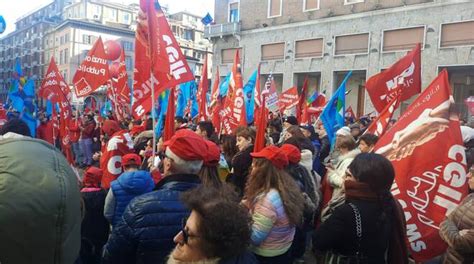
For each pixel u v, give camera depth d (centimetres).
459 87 2578
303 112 1164
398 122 370
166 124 534
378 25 2794
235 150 597
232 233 175
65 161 143
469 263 316
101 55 1012
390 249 284
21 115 1015
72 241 138
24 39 8231
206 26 3988
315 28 3173
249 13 3681
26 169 128
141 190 366
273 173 329
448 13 2467
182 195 190
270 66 3500
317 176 531
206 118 1005
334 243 271
